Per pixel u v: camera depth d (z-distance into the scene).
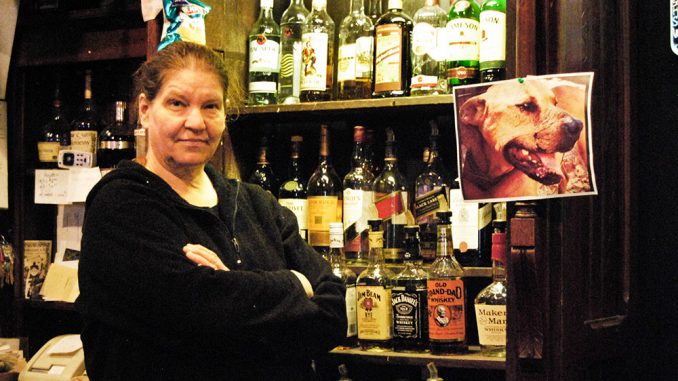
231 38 2.52
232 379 1.62
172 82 1.64
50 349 2.64
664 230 2.25
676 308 2.23
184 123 1.64
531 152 1.67
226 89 1.73
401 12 2.44
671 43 2.26
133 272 1.55
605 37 2.02
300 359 1.76
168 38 2.24
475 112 1.72
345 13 2.70
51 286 2.80
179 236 1.62
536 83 1.68
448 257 2.16
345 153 2.66
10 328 3.00
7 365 2.70
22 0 3.02
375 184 2.45
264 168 2.59
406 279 2.22
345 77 2.46
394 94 2.34
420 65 2.36
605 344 1.89
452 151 2.51
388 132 2.43
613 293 2.02
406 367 2.51
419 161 2.56
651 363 2.23
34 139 3.12
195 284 1.55
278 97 2.57
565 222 1.70
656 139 2.27
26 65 3.02
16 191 3.06
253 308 1.58
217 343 1.58
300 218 2.47
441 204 2.29
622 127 2.14
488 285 2.33
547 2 1.71
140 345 1.59
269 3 2.54
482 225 2.28
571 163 1.65
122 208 1.59
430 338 2.14
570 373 1.69
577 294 1.75
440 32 2.37
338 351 2.21
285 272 1.70
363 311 2.24
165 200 1.64
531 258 1.63
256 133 2.74
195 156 1.66
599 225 1.93
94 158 2.92
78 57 2.93
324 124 2.54
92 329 1.66
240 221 1.78
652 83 2.29
